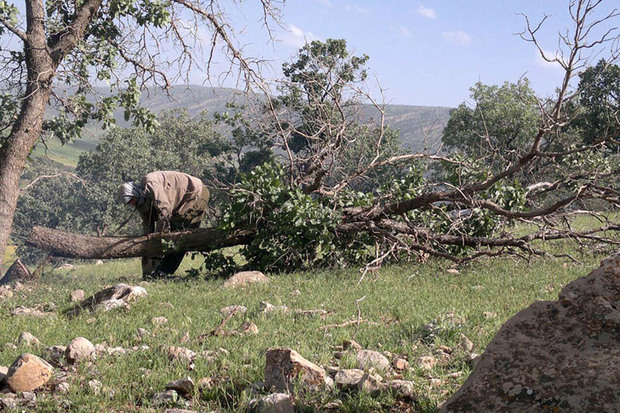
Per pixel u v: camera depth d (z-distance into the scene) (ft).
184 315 26.66
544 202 48.98
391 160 45.16
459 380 16.40
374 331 22.62
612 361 10.36
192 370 18.04
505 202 44.88
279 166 44.86
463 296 29.40
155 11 56.95
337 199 44.21
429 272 37.96
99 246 45.65
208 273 44.78
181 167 191.11
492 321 23.79
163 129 192.75
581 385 10.14
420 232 42.57
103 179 187.52
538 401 10.19
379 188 46.21
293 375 15.71
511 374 10.77
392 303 28.12
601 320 11.17
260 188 42.83
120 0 57.11
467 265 40.50
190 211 46.50
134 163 186.09
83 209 191.83
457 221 41.37
